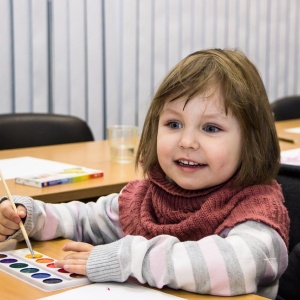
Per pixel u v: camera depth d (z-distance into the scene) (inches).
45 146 101.2
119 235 55.5
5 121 101.7
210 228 47.6
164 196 50.9
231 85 47.6
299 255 57.1
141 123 147.6
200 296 41.4
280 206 46.7
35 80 130.3
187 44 153.4
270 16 170.1
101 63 139.5
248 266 41.7
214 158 47.3
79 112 137.5
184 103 47.4
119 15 140.8
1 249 50.7
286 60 175.6
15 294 40.3
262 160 49.0
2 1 124.6
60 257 48.8
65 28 132.8
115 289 41.6
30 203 53.0
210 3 156.6
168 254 42.2
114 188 72.9
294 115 137.8
